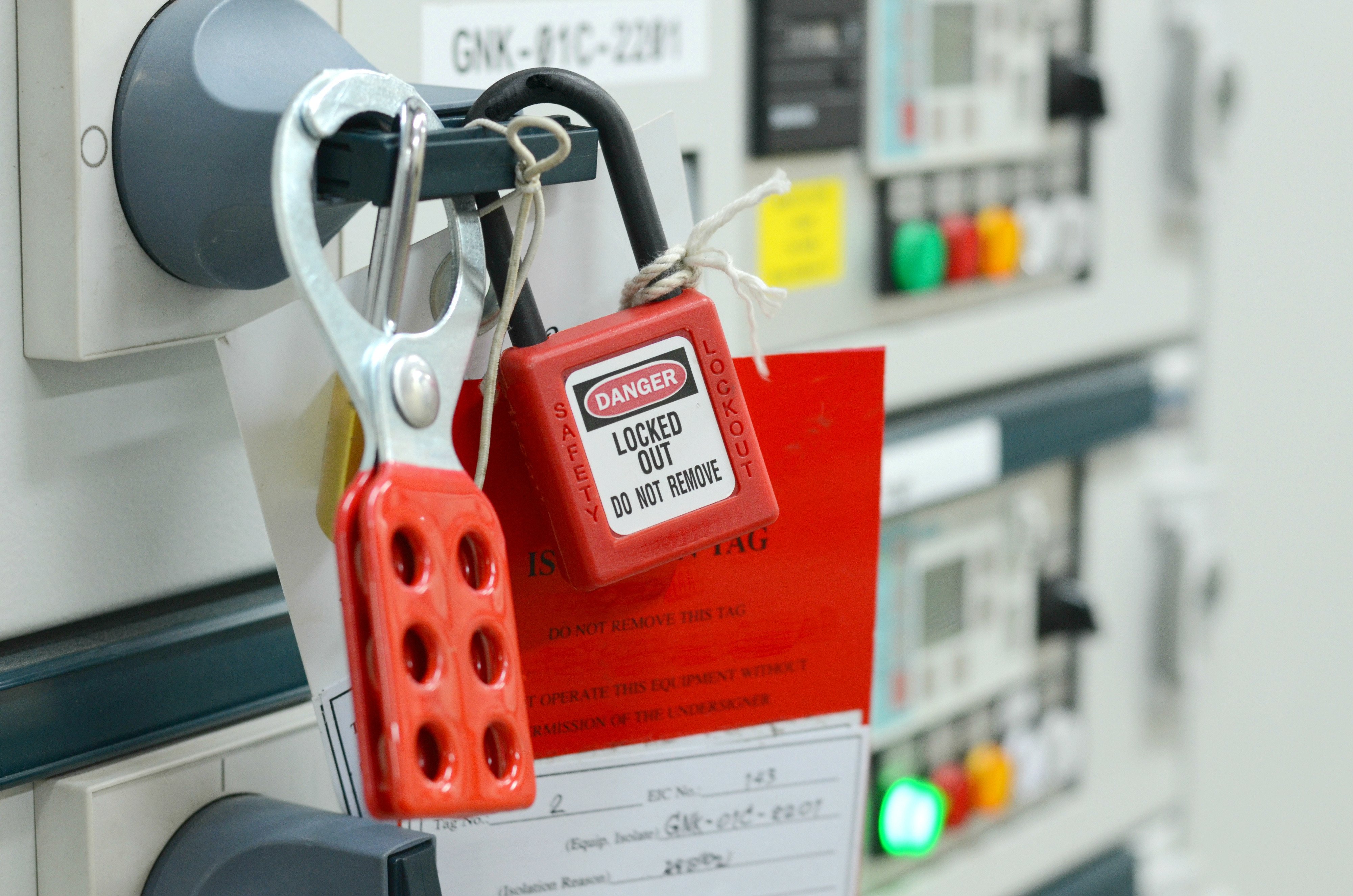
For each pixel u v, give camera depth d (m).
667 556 0.41
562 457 0.39
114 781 0.44
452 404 0.35
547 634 0.43
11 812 0.44
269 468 0.39
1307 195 1.14
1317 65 1.12
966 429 0.84
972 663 0.92
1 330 0.41
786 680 0.47
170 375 0.46
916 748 0.88
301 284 0.32
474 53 0.55
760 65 0.71
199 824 0.46
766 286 0.41
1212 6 1.00
